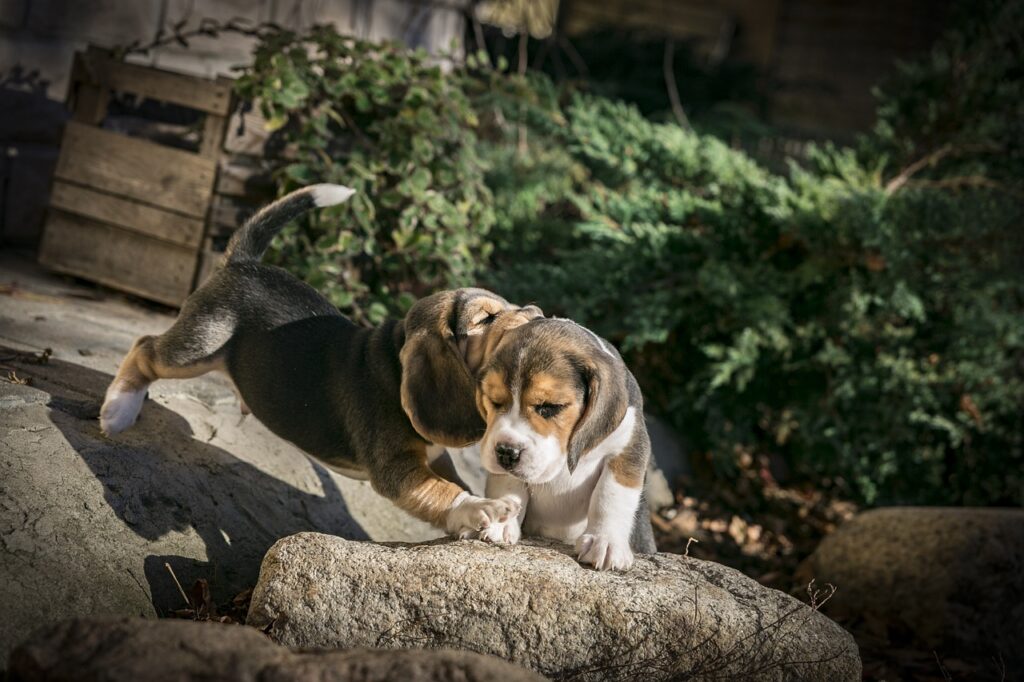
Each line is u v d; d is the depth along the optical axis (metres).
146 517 3.94
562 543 3.80
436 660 2.70
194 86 6.04
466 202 6.50
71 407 4.20
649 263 7.18
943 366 7.13
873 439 6.98
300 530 4.45
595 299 6.86
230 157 6.00
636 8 16.34
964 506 7.26
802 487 7.57
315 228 6.05
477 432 3.62
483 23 11.46
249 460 4.59
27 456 3.82
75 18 7.23
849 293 6.88
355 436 3.89
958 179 7.56
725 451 7.07
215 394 4.83
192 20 7.73
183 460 4.28
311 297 4.26
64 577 3.54
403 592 3.39
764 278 6.98
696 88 11.98
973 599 5.33
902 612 5.45
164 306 6.25
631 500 3.69
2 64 6.96
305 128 6.01
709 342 7.38
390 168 6.22
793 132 11.85
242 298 4.18
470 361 3.60
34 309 5.56
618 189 8.39
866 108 16.28
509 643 3.36
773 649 3.41
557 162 8.32
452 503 3.68
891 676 4.89
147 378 4.22
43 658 2.59
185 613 3.76
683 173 7.90
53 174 6.42
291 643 3.36
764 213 7.26
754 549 6.52
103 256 6.28
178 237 6.03
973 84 7.76
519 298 6.90
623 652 3.35
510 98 8.19
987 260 6.86
